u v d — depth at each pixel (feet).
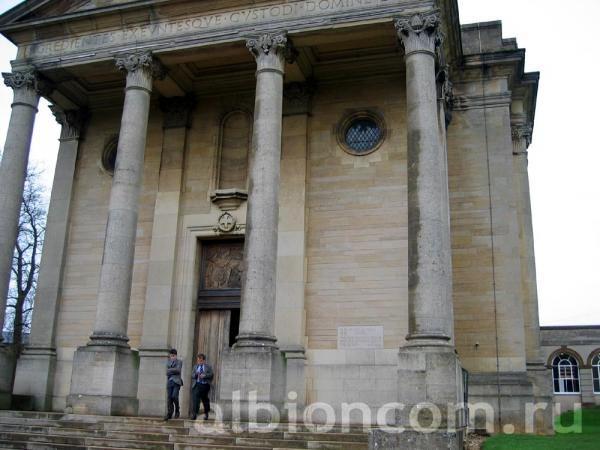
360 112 89.66
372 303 82.33
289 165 89.04
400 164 86.22
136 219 79.97
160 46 83.30
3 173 85.71
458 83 95.14
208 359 88.17
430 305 63.87
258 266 71.05
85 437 62.59
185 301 89.10
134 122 81.87
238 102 95.66
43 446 60.85
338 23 77.00
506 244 88.07
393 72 89.76
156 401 84.58
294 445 58.54
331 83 91.86
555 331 220.64
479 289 87.20
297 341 82.07
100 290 76.48
